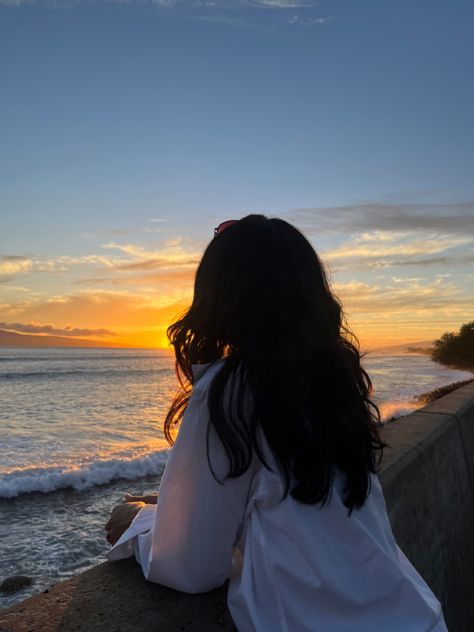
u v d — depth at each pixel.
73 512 8.46
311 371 1.23
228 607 1.24
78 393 32.16
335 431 1.20
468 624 3.21
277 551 1.16
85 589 1.44
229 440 1.15
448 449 3.56
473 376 51.12
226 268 1.28
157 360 98.38
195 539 1.21
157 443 14.81
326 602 1.14
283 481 1.15
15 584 6.02
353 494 1.21
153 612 1.34
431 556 2.72
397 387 35.19
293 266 1.26
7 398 28.78
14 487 9.45
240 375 1.19
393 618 1.18
